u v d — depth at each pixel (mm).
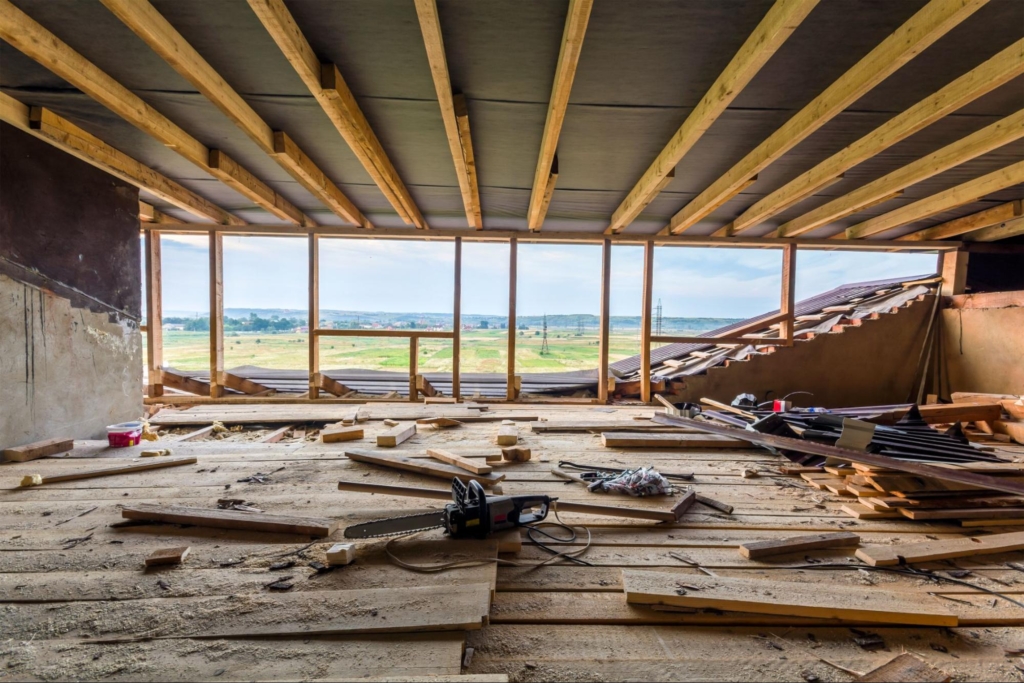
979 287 6273
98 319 3928
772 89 2695
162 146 3678
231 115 2842
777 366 6180
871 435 3076
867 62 2336
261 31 2277
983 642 1419
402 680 1156
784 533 2191
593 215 5621
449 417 4773
